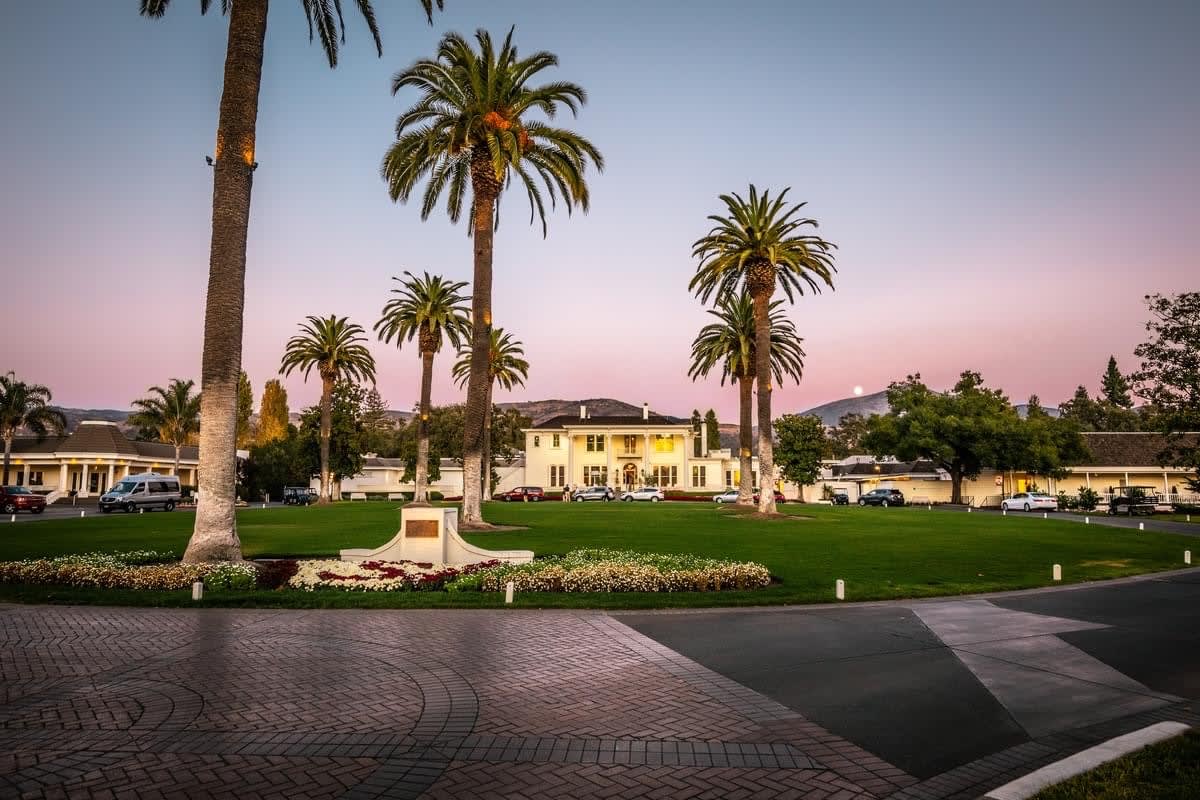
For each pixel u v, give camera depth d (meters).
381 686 7.75
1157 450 67.38
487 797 4.98
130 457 68.81
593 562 16.69
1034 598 14.44
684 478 84.69
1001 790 5.00
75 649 9.44
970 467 66.81
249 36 17.89
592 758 5.74
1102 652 9.55
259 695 7.38
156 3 19.22
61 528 29.16
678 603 13.09
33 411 64.94
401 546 18.11
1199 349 45.94
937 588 15.16
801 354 50.12
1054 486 67.50
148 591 13.95
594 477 86.88
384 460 103.50
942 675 8.36
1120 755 5.61
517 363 64.94
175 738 6.12
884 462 87.75
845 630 10.96
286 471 75.75
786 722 6.66
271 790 5.07
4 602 13.12
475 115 27.58
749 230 38.16
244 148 17.66
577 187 29.61
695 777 5.38
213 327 16.97
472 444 28.59
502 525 29.75
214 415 16.69
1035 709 7.10
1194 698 7.50
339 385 72.44
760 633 10.70
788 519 34.97
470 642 9.99
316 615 12.08
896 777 5.41
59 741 6.03
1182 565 20.58
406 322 52.06
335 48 21.34
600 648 9.65
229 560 16.33
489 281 29.36
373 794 5.02
